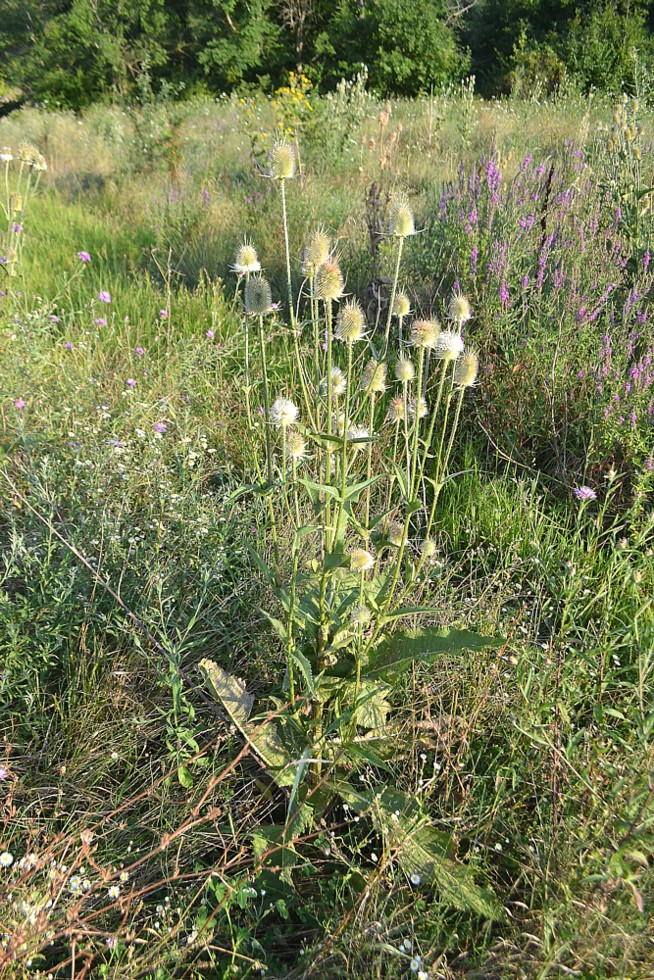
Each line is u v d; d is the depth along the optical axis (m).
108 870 2.25
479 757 2.60
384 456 3.92
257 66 24.89
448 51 23.12
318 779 2.52
